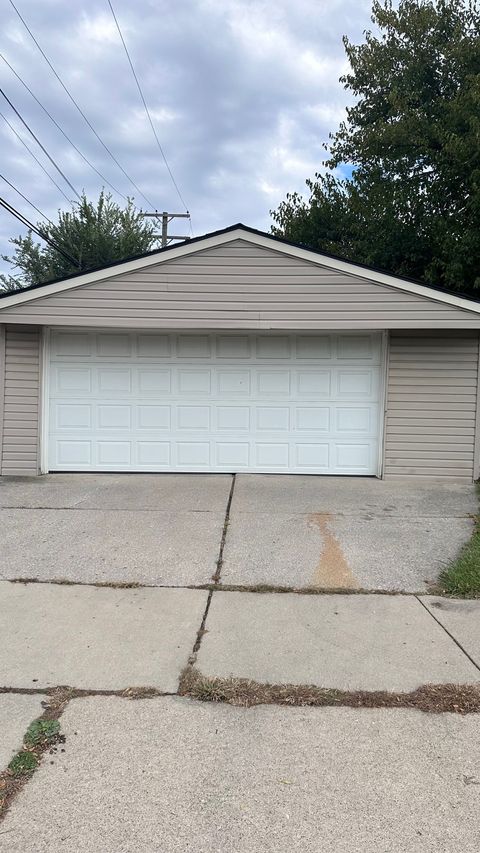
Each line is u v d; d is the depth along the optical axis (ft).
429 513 22.38
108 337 28.86
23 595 14.52
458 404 28.48
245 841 7.14
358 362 28.81
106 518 21.07
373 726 9.50
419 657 11.68
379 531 19.95
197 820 7.47
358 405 28.96
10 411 28.68
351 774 8.36
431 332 28.35
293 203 55.26
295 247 26.96
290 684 10.67
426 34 46.11
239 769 8.45
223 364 28.91
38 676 10.87
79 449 29.30
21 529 19.70
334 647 12.05
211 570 16.26
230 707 10.00
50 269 78.23
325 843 7.13
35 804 7.73
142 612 13.62
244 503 23.43
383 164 46.34
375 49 48.96
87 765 8.50
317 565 16.75
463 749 8.95
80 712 9.78
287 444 29.17
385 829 7.35
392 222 43.24
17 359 28.58
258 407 29.07
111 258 76.02
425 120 43.09
